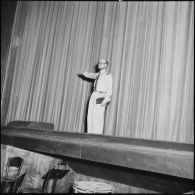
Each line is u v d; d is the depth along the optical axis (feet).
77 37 17.83
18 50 21.17
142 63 14.79
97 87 14.71
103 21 16.83
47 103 18.42
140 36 15.28
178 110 13.23
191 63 13.14
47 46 19.29
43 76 19.06
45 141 13.70
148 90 14.33
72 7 18.49
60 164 14.88
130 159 10.34
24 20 21.22
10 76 21.11
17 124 16.81
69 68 17.75
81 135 12.87
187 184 11.57
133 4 15.87
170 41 14.12
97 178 15.31
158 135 13.58
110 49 16.21
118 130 14.99
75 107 17.06
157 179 12.39
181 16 13.98
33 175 15.85
